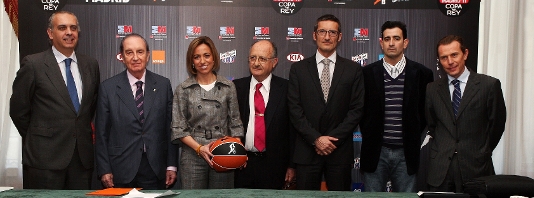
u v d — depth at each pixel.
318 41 3.69
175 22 4.16
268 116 3.63
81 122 3.41
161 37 4.16
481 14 4.20
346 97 3.57
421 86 3.68
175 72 4.18
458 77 3.23
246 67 4.18
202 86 3.42
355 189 4.23
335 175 3.55
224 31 4.17
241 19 4.16
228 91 3.44
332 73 3.71
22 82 3.30
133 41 3.46
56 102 3.33
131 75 3.56
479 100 3.12
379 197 2.20
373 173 3.69
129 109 3.43
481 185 2.12
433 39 4.16
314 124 3.54
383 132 3.62
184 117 3.37
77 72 3.50
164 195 2.20
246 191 2.33
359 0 4.16
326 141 3.44
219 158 3.04
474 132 3.13
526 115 4.20
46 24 4.09
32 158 3.33
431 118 3.36
